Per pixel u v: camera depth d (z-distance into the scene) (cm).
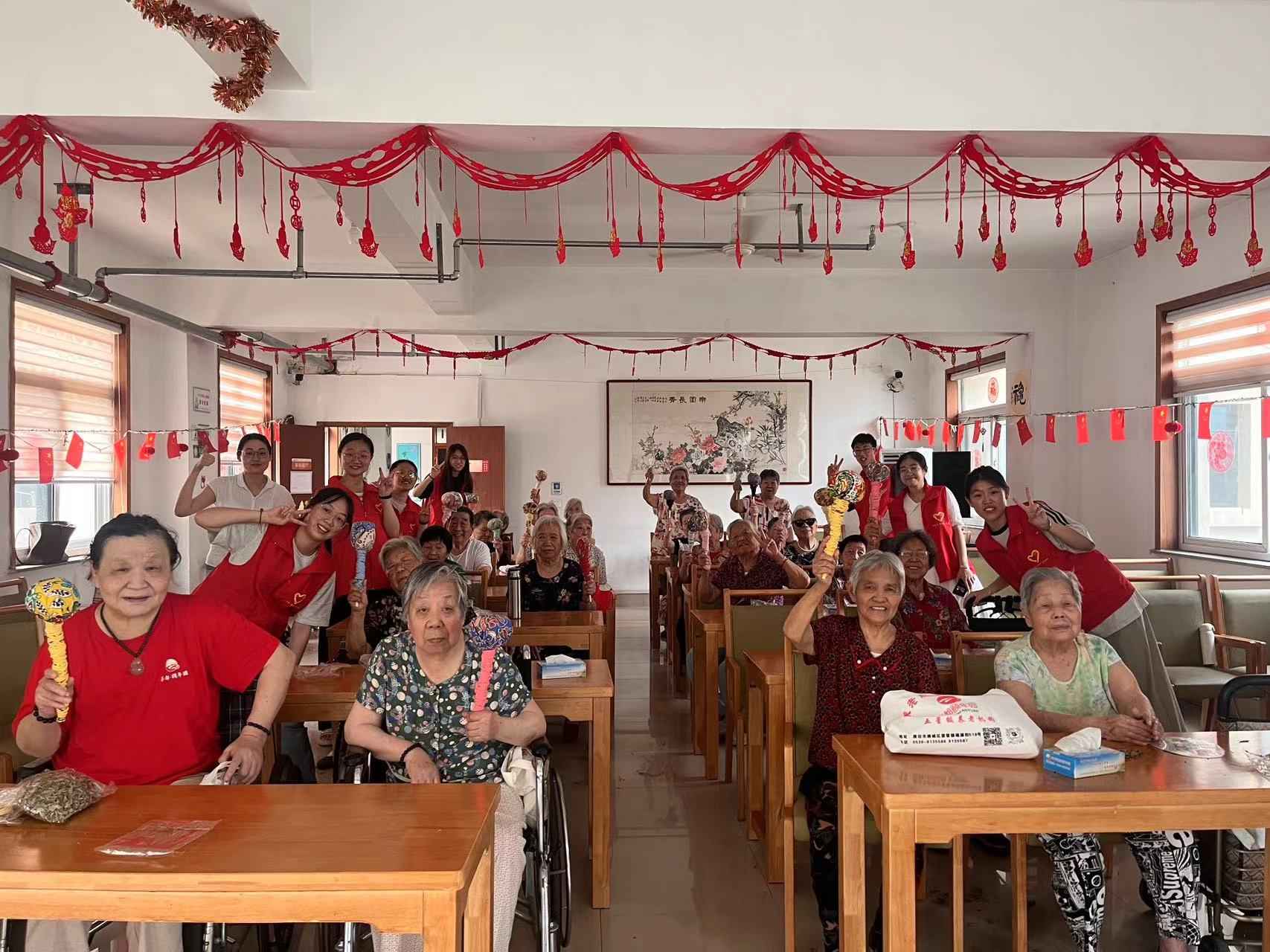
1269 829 177
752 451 1037
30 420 555
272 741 272
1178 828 174
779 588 455
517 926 269
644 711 524
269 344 786
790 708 257
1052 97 294
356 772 223
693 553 520
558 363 1040
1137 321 612
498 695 235
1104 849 299
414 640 232
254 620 295
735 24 290
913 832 171
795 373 1038
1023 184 311
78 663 209
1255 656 420
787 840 252
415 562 352
